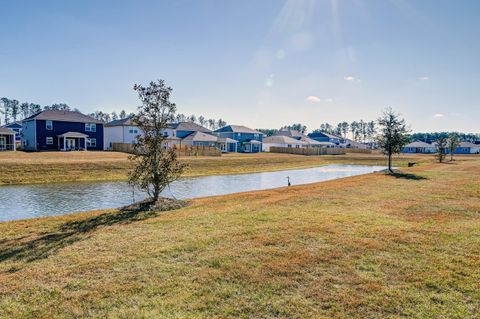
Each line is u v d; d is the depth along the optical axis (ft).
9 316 13.14
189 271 17.16
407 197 39.78
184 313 13.25
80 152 130.11
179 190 67.36
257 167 122.31
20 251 20.66
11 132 134.10
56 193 60.03
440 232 23.48
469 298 14.21
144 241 22.31
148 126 37.68
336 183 57.62
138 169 38.55
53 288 15.42
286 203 36.09
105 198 55.52
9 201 52.26
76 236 23.99
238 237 22.74
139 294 14.80
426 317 12.85
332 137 343.87
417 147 303.68
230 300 14.24
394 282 15.74
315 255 19.13
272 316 13.06
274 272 16.93
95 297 14.56
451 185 51.80
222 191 66.39
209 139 196.65
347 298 14.32
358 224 25.91
